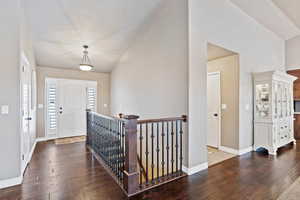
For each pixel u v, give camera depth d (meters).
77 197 2.03
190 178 2.53
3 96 2.26
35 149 4.09
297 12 4.01
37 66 5.10
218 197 2.04
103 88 6.25
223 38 3.26
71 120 5.65
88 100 5.96
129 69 4.61
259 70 4.30
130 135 2.12
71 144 4.59
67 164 3.09
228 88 3.85
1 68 2.25
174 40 2.96
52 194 2.09
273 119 3.75
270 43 4.81
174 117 2.85
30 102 3.56
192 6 2.72
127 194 2.09
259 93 4.00
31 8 3.02
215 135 4.18
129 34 4.08
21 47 2.51
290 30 4.95
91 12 3.27
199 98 2.83
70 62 5.16
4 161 2.25
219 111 4.06
